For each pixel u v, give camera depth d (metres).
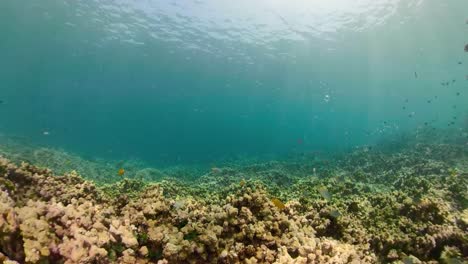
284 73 42.97
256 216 4.65
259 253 3.94
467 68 43.75
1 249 2.95
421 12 23.42
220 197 7.86
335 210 5.38
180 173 19.28
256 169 16.88
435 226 5.23
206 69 42.81
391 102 93.88
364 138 48.31
